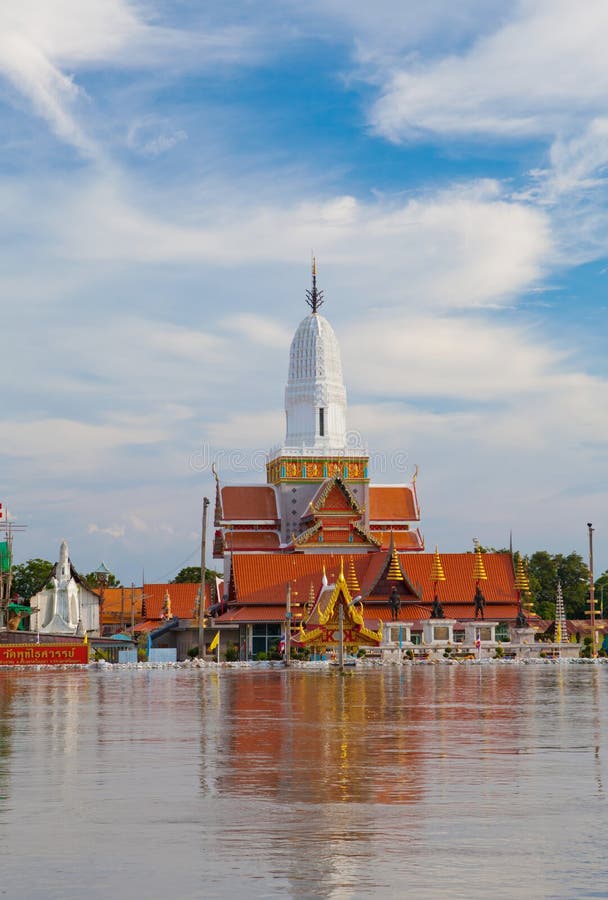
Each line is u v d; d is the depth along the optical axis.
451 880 14.33
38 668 86.19
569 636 129.00
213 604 134.38
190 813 19.02
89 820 18.39
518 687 58.41
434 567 110.50
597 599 179.38
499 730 33.72
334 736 31.89
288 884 14.14
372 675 75.50
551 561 187.75
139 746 29.34
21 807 19.64
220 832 17.38
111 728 34.50
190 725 35.50
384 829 17.58
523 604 116.56
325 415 150.00
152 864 15.22
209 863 15.27
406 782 22.58
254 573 116.19
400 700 47.84
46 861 15.42
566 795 20.86
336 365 152.00
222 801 20.23
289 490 138.50
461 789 21.64
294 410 151.75
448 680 66.94
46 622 114.88
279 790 21.53
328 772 24.12
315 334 151.62
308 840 16.77
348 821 18.25
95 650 102.06
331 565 118.00
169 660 107.38
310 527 129.75
